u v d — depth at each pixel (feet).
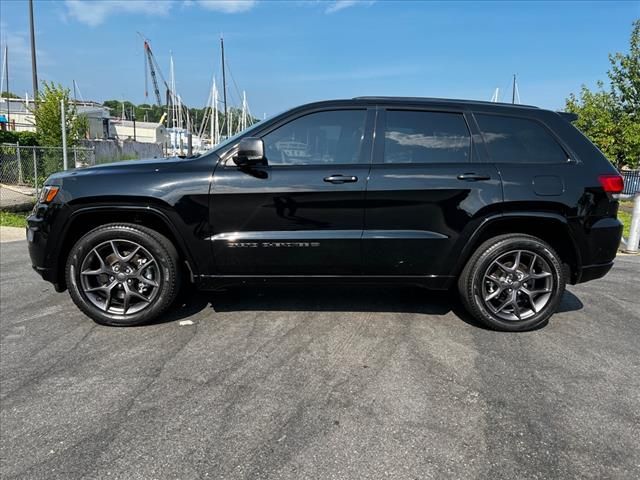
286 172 12.12
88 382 9.86
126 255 12.62
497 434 8.26
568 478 7.22
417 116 12.63
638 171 57.98
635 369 10.76
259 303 14.71
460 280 12.81
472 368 10.66
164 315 13.65
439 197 12.12
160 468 7.30
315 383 9.89
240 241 12.21
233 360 10.88
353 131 12.51
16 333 12.31
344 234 12.22
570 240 12.53
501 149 12.54
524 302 13.01
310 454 7.65
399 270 12.51
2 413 8.72
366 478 7.14
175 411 8.82
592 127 56.18
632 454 7.79
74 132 73.82
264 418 8.61
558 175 12.32
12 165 57.72
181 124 185.57
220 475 7.16
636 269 20.27
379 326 13.01
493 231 12.86
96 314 12.60
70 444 7.86
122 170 12.34
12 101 150.92
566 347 11.89
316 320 13.37
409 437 8.13
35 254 12.52
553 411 9.00
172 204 11.98
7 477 7.09
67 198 12.10
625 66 55.47
